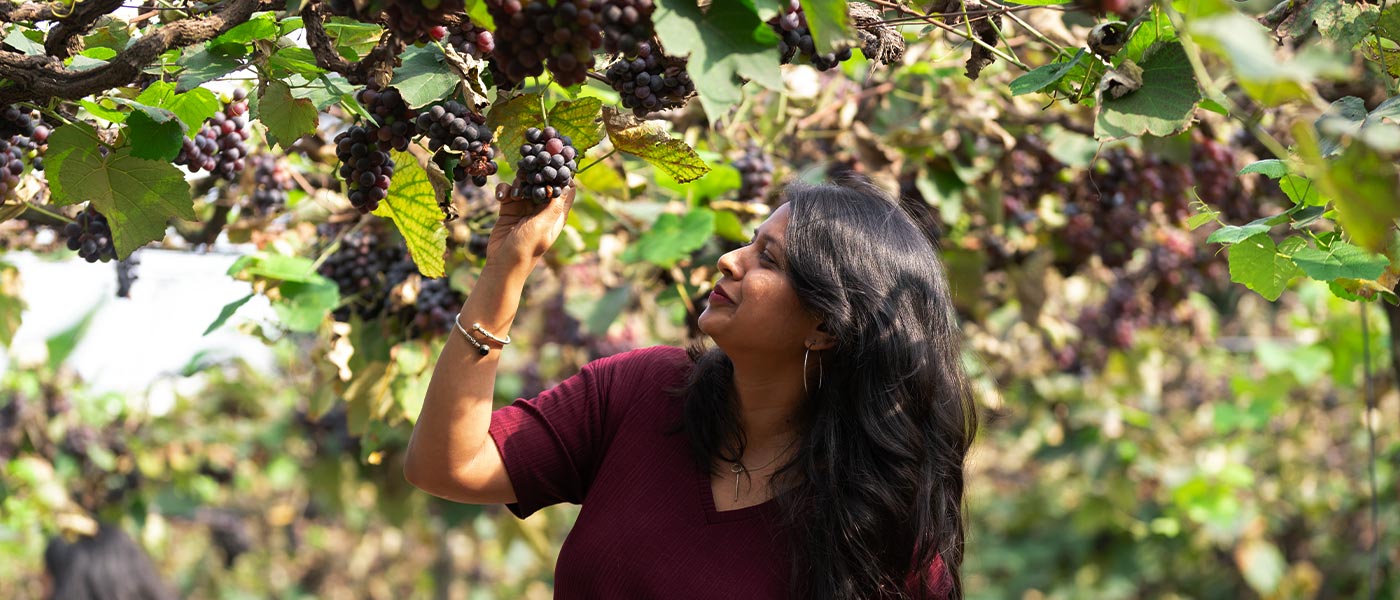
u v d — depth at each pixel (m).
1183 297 4.57
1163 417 7.29
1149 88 1.64
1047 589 9.41
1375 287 1.86
